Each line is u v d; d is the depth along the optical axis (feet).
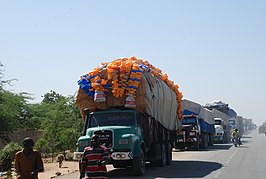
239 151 110.22
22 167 29.91
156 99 62.69
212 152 107.76
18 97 116.88
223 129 173.78
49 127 93.71
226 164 71.61
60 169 70.85
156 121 64.69
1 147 102.63
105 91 58.08
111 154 53.06
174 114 77.56
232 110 207.82
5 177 58.54
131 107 57.41
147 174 56.80
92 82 58.54
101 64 60.39
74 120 95.50
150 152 63.77
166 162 71.51
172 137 78.33
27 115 123.85
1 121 100.63
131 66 57.98
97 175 36.11
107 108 58.80
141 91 57.72
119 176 54.80
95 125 57.31
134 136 54.60
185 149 124.57
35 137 117.70
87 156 36.45
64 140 90.99
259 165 69.46
